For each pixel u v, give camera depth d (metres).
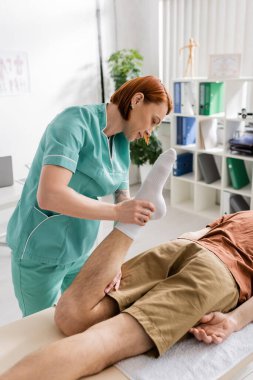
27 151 3.40
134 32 3.96
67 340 1.04
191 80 3.15
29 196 1.35
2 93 3.14
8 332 1.22
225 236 1.51
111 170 1.40
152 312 1.16
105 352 1.05
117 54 3.58
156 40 3.80
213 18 3.24
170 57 3.71
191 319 1.17
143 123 1.30
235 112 3.07
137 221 1.17
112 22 3.73
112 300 1.27
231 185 3.26
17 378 0.93
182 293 1.21
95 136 1.29
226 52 3.22
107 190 1.42
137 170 4.31
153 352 1.15
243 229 1.55
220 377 1.08
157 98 1.24
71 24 3.42
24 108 3.30
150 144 3.73
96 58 3.69
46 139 1.22
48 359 0.97
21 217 1.38
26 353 1.13
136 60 4.01
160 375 1.06
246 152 2.95
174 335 1.14
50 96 3.44
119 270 1.31
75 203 1.11
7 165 2.54
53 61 3.38
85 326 1.20
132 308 1.17
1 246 2.90
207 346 1.17
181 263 1.41
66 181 1.14
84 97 3.70
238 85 3.01
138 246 2.89
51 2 3.25
